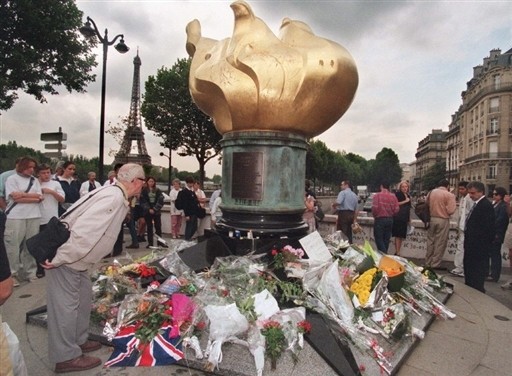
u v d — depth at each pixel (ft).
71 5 50.24
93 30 35.78
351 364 8.90
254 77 13.47
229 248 14.12
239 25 14.29
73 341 9.32
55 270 9.15
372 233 30.25
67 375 9.07
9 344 7.39
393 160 272.92
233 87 13.61
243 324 9.32
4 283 6.49
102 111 37.29
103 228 8.91
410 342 11.01
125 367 9.46
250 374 8.87
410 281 14.15
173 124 90.07
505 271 25.35
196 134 91.40
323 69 13.47
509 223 23.18
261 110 13.67
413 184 377.71
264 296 10.64
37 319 11.93
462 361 10.27
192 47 16.63
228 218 15.01
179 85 87.92
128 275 13.16
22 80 49.34
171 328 10.25
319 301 10.92
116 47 38.24
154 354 9.66
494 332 12.31
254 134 14.15
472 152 196.03
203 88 14.61
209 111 15.44
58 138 27.91
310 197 25.94
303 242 13.57
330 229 33.22
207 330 10.12
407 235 27.91
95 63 54.65
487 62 203.62
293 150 14.49
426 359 10.36
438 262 23.49
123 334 10.40
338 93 13.93
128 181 9.45
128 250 25.98
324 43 14.03
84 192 24.95
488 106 175.32
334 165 188.75
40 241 8.69
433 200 23.21
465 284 18.60
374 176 275.18
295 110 13.71
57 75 52.70
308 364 9.09
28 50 47.60
